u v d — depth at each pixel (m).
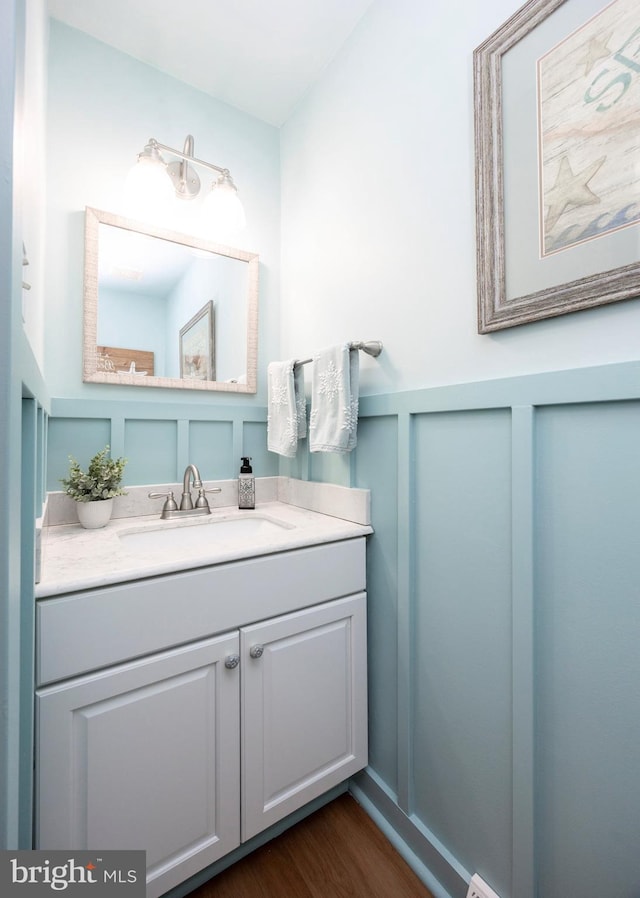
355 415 1.21
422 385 1.09
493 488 0.91
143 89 1.45
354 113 1.33
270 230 1.74
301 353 1.62
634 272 0.67
